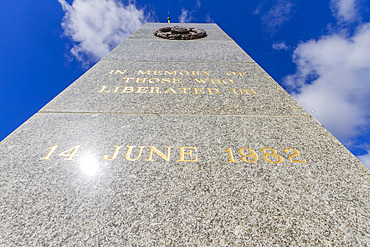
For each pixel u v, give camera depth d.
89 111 2.42
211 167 1.72
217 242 1.23
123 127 2.17
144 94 2.75
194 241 1.24
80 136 2.04
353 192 1.52
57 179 1.60
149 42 4.79
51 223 1.32
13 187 1.53
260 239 1.25
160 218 1.35
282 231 1.29
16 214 1.36
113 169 1.69
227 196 1.50
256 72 3.38
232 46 4.58
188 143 1.97
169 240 1.24
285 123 2.27
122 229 1.29
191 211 1.40
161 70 3.40
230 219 1.35
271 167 1.72
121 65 3.56
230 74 3.31
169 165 1.73
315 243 1.23
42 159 1.77
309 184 1.58
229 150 1.89
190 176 1.64
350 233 1.27
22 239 1.23
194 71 3.38
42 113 2.37
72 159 1.78
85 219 1.34
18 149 1.87
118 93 2.76
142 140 2.00
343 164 1.75
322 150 1.90
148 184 1.58
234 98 2.70
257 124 2.25
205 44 4.70
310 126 2.23
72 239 1.24
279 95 2.79
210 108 2.50
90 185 1.56
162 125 2.21
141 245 1.21
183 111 2.45
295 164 1.75
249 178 1.63
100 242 1.22
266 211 1.40
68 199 1.46
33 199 1.45
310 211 1.40
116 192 1.51
